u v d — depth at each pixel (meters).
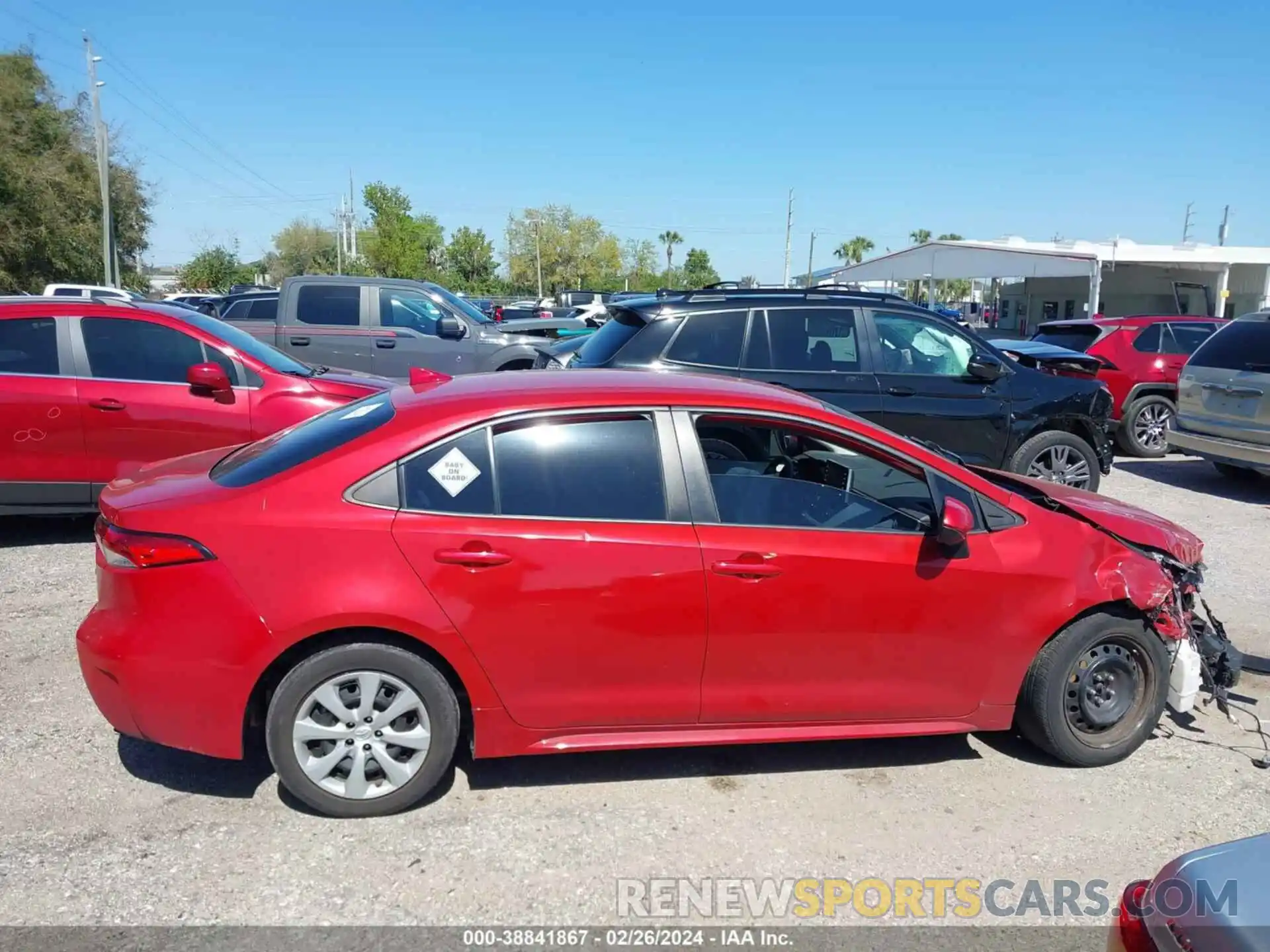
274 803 3.61
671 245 92.44
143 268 45.16
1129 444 12.26
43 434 6.55
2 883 3.10
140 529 3.34
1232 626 5.77
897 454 3.82
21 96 37.09
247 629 3.28
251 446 4.09
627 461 3.58
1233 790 3.87
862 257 80.88
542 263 78.88
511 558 3.39
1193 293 34.94
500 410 3.53
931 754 4.13
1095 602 3.87
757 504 3.65
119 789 3.69
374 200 54.12
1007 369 7.94
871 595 3.65
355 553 3.33
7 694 4.49
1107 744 4.03
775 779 3.89
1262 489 10.09
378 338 11.65
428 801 3.64
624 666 3.52
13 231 35.56
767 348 7.27
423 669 3.40
